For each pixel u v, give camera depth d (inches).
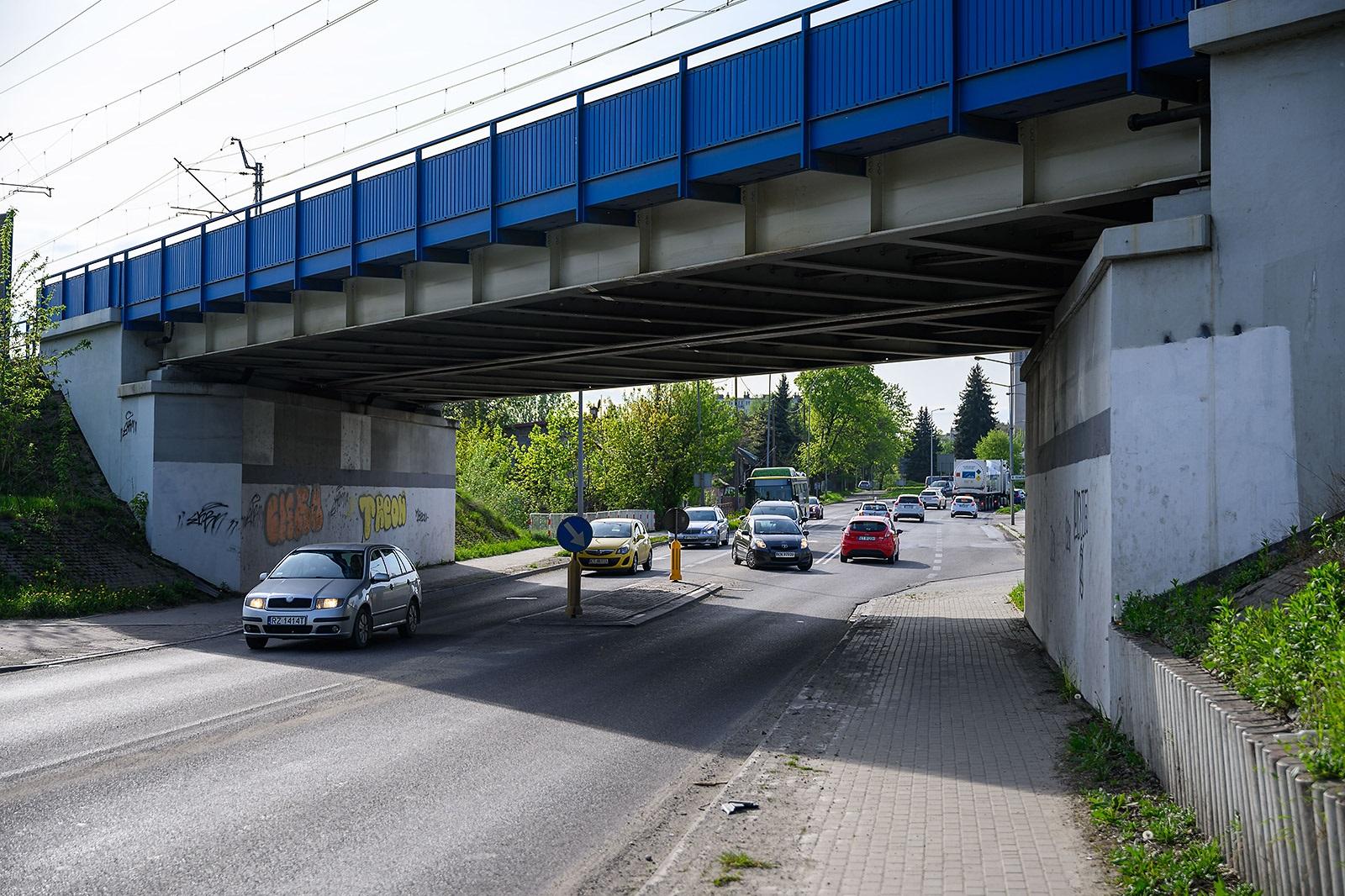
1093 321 449.7
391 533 1405.0
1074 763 355.9
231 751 394.9
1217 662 277.9
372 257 778.2
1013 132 480.1
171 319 1043.3
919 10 483.5
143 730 434.0
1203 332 381.1
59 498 1047.6
